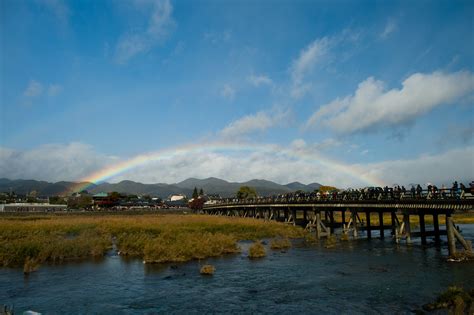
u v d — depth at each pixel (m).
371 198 44.12
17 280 25.97
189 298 21.83
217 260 33.62
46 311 19.55
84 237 40.38
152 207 181.62
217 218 76.75
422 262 30.44
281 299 21.41
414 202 36.25
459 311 16.69
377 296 21.17
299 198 62.28
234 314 19.00
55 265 31.02
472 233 54.06
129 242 37.62
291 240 49.97
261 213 85.56
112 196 173.12
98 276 27.11
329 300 20.89
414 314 17.69
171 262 32.31
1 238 38.94
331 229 56.91
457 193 30.97
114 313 19.30
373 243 44.72
